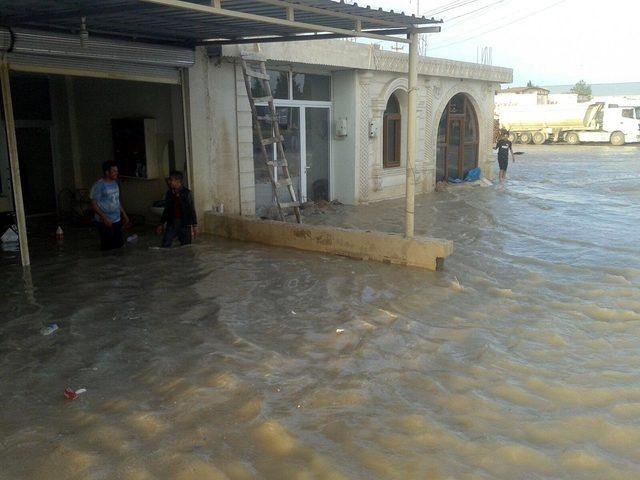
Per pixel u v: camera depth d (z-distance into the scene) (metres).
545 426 4.40
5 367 5.51
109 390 5.04
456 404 4.75
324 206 15.23
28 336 6.26
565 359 5.64
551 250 10.30
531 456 4.01
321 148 15.62
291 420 4.49
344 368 5.43
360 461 3.98
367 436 4.28
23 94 13.06
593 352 5.82
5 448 4.16
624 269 8.93
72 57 9.22
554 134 44.84
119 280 8.34
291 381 5.15
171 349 5.89
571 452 4.05
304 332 6.35
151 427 4.42
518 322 6.68
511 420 4.50
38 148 13.49
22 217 8.94
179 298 7.53
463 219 13.62
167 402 4.81
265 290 7.87
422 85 17.48
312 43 13.38
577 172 24.58
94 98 13.16
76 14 7.46
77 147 13.66
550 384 5.09
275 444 4.18
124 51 9.76
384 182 16.62
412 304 7.29
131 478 3.80
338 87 15.41
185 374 5.31
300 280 8.34
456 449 4.11
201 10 6.16
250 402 4.76
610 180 21.34
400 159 17.36
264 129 13.62
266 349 5.86
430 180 18.48
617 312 6.97
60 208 13.73
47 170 13.69
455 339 6.16
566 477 3.81
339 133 15.45
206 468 3.90
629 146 41.91
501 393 4.94
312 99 15.09
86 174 13.66
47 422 4.52
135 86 12.45
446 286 8.04
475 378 5.22
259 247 10.48
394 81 16.11
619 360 5.62
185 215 10.49
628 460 4.00
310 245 10.13
